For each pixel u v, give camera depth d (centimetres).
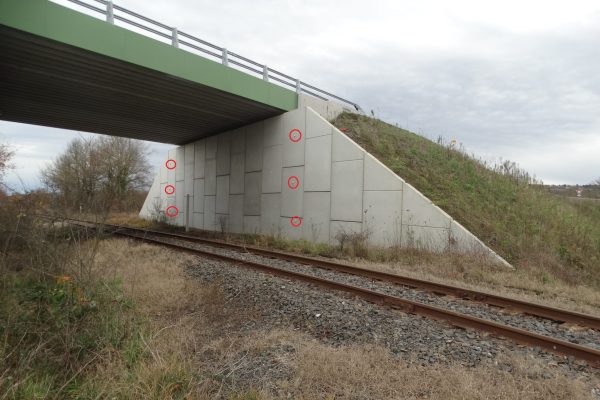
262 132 2064
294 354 465
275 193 1956
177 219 2973
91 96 1712
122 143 4184
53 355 418
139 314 596
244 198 2189
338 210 1612
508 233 1263
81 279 562
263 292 755
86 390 365
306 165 1775
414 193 1334
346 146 1590
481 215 1342
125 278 808
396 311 648
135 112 1981
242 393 369
